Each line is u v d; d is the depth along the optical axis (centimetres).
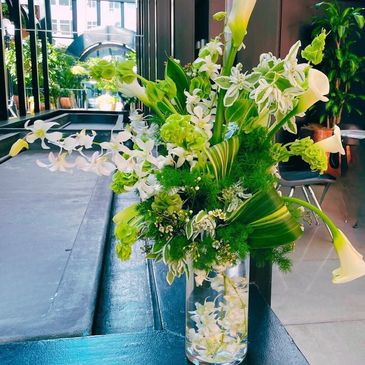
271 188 63
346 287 221
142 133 67
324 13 487
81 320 95
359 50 503
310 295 213
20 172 327
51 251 154
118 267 128
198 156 60
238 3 59
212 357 69
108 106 792
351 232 296
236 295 68
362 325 188
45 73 766
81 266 132
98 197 240
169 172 59
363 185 340
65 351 74
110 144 59
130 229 64
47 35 755
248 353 75
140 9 661
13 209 220
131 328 92
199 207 63
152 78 474
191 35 259
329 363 165
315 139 403
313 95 61
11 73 625
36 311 102
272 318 87
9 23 616
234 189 62
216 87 64
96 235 166
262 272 106
